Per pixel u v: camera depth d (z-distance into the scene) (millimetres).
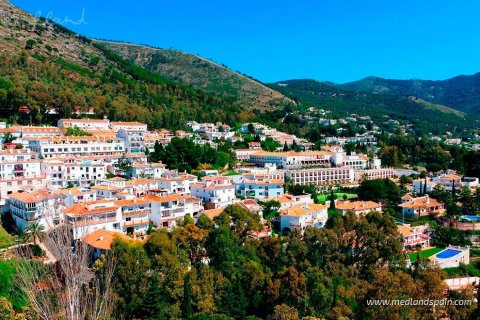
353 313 102688
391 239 135375
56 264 58156
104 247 117875
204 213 165250
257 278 115688
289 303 110312
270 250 130875
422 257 144500
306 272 115875
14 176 193250
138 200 163000
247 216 151000
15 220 151375
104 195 174125
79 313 52219
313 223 177625
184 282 109250
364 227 137250
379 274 101375
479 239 181250
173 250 116750
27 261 62062
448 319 96125
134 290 104312
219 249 123750
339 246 135875
